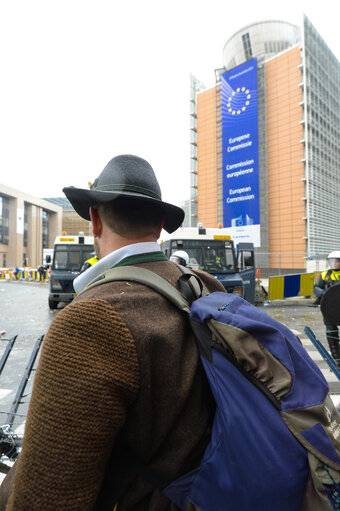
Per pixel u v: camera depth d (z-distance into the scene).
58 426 0.56
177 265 0.96
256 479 0.60
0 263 57.03
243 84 32.91
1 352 5.67
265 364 0.66
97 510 0.69
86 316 0.63
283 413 0.63
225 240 8.90
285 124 30.72
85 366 0.59
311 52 30.92
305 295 13.07
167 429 0.65
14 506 0.56
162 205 0.87
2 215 57.94
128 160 0.86
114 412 0.58
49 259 11.43
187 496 0.65
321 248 30.69
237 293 8.39
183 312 0.75
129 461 0.68
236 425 0.62
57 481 0.54
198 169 38.12
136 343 0.62
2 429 2.09
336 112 35.69
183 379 0.66
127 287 0.72
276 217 31.02
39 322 8.88
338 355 4.20
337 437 0.66
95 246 0.90
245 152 32.72
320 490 0.59
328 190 32.97
